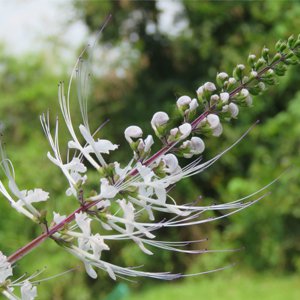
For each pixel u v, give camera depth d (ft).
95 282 47.50
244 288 46.06
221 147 53.36
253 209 49.42
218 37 56.54
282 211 47.85
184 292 46.78
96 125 56.13
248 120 52.26
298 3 50.03
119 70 57.67
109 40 58.29
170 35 58.80
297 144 48.88
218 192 54.95
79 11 57.36
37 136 50.24
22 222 38.52
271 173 49.08
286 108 52.13
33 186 45.11
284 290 44.32
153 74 58.49
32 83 54.75
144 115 56.70
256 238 50.49
